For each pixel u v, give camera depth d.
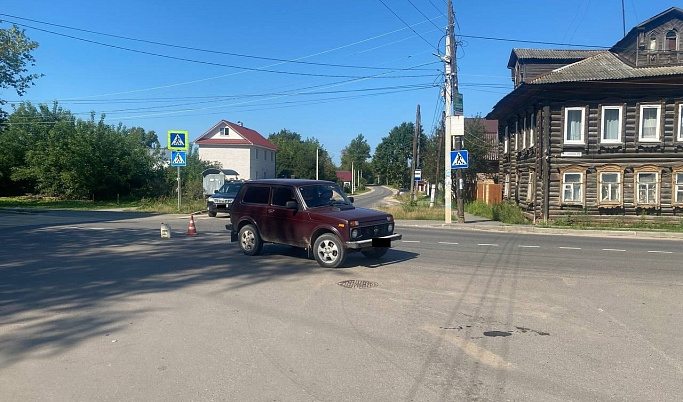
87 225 19.59
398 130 117.75
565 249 14.02
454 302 7.64
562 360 5.26
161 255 11.88
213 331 6.16
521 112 27.84
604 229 20.88
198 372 4.90
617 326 6.49
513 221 23.30
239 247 13.02
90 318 6.68
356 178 121.00
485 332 6.19
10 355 5.36
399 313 7.00
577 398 4.36
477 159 41.53
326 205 11.05
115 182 40.09
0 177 41.97
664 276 9.93
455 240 16.02
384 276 9.57
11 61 29.44
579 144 23.16
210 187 36.50
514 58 31.52
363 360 5.22
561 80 22.30
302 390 4.50
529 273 10.08
